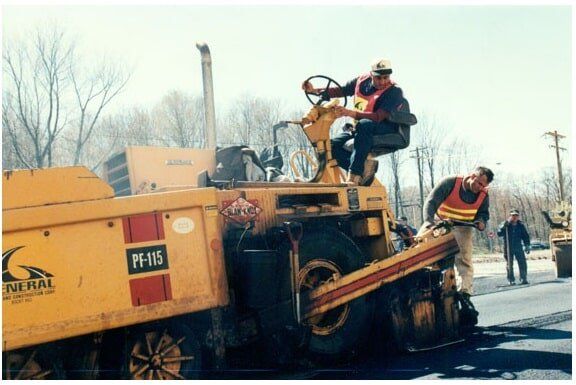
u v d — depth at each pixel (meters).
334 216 6.05
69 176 4.36
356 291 5.66
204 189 4.77
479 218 7.20
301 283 5.47
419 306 6.20
